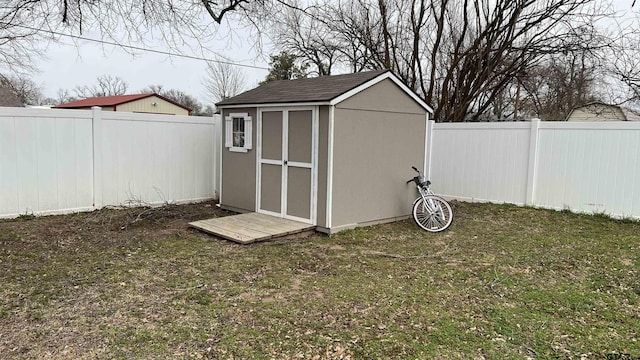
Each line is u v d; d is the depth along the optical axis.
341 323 3.46
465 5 12.98
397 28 14.61
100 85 31.61
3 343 3.04
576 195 7.79
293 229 6.28
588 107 16.33
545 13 12.48
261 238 5.88
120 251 5.33
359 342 3.14
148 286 4.19
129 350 2.98
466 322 3.50
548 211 7.96
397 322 3.49
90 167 7.41
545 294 4.13
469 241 6.09
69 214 7.15
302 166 6.65
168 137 8.41
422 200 6.98
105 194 7.64
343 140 6.41
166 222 7.00
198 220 7.22
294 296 4.01
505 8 12.66
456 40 14.77
